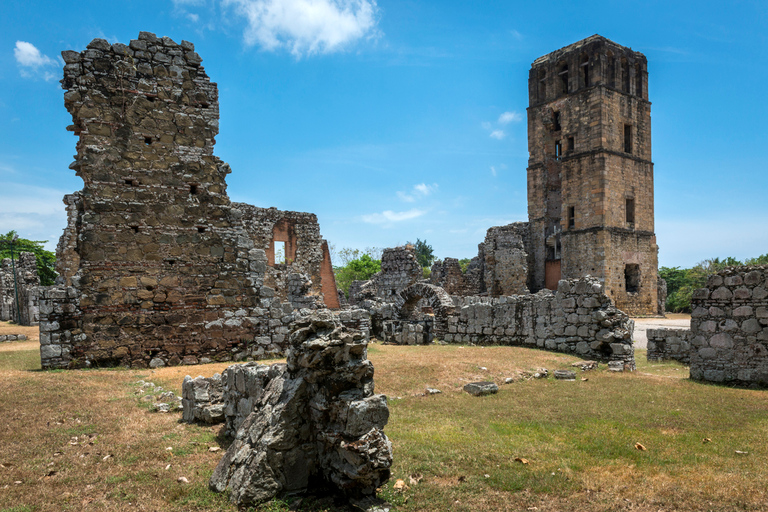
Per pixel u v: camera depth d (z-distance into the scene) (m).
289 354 5.18
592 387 10.87
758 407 9.05
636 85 43.88
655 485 5.35
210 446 6.34
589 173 40.94
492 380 11.13
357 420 4.58
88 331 12.63
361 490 4.79
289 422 4.86
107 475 5.39
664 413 8.56
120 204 13.23
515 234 41.56
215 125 14.62
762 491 5.14
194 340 13.88
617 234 40.56
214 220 14.45
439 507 4.88
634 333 26.61
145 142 13.73
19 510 4.54
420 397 9.59
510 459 6.17
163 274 13.63
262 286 14.96
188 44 14.41
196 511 4.56
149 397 8.90
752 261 48.00
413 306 22.00
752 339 11.26
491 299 20.06
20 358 14.33
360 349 4.91
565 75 45.62
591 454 6.41
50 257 49.31
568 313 15.45
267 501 4.66
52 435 6.66
